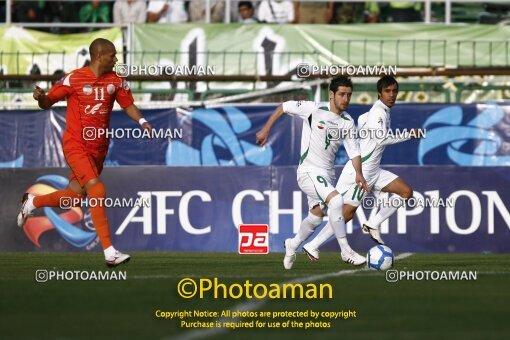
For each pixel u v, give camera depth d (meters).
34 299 18.36
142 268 24.86
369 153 27.22
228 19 40.84
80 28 41.03
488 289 20.09
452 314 16.30
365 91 37.31
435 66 38.09
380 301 18.09
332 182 24.22
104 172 31.86
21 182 32.12
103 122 24.14
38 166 34.72
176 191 31.81
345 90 23.28
